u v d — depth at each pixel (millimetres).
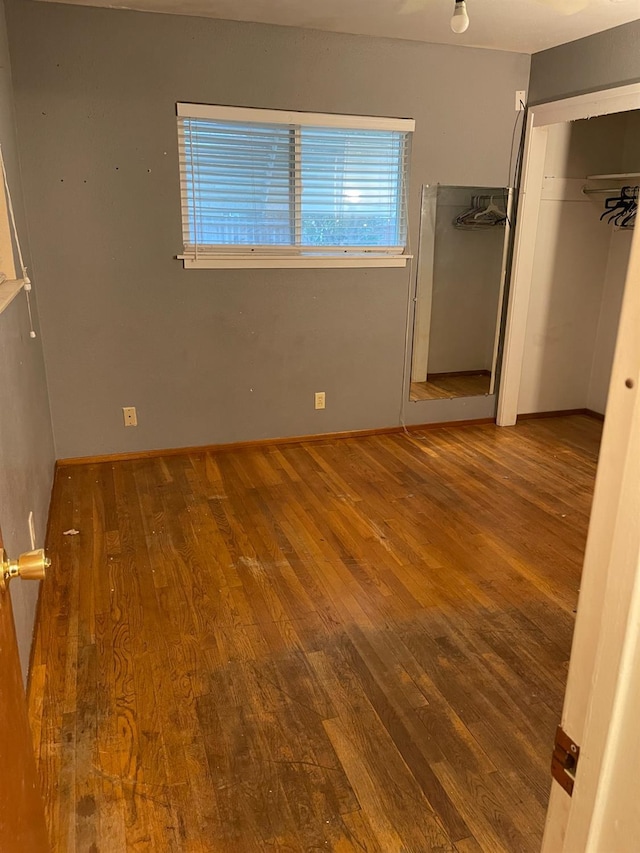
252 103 3469
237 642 2121
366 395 4203
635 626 469
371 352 4129
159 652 2066
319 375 4047
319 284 3881
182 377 3754
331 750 1690
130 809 1508
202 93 3371
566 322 4629
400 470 3672
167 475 3537
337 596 2396
